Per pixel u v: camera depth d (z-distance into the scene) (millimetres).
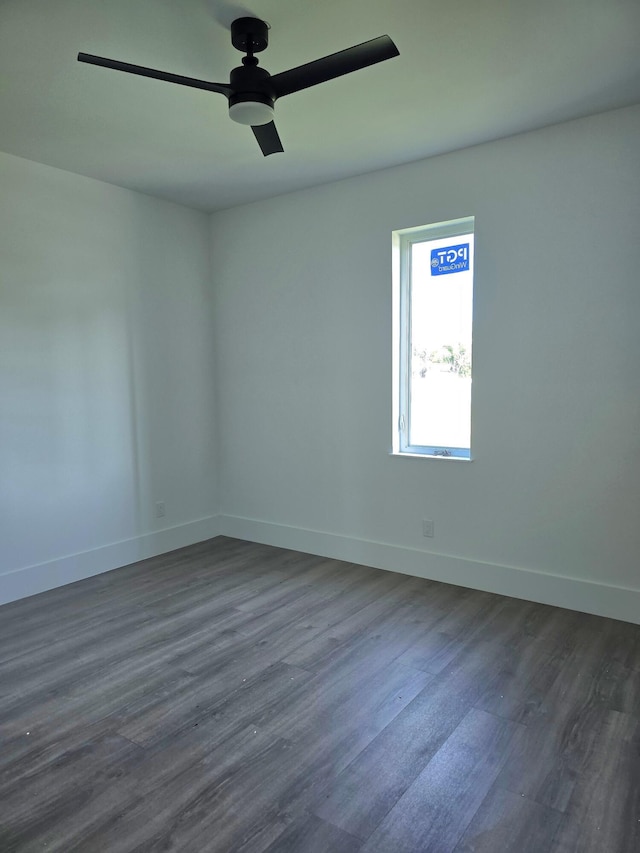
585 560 3084
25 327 3400
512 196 3154
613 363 2938
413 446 3805
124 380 3982
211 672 2539
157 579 3721
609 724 2125
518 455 3254
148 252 4102
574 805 1735
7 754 1997
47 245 3490
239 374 4516
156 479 4242
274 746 2025
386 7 1976
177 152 3256
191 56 2285
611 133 2850
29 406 3438
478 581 3451
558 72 2430
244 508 4609
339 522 4055
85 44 2172
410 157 3402
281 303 4203
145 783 1848
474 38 2160
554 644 2742
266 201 4203
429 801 1758
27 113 2742
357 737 2070
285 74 1991
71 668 2584
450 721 2160
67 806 1750
